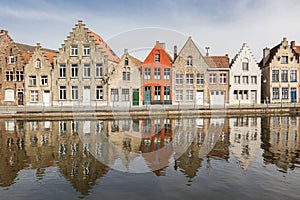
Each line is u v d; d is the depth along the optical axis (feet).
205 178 28.91
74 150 42.04
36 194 25.17
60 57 112.78
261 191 25.64
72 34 111.45
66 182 28.09
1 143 48.34
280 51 128.88
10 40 118.73
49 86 115.03
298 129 63.82
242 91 125.29
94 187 26.71
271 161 35.65
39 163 35.09
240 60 124.16
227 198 24.23
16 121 79.71
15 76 118.52
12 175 30.48
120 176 29.40
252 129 63.77
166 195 24.81
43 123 75.72
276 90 129.18
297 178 29.01
